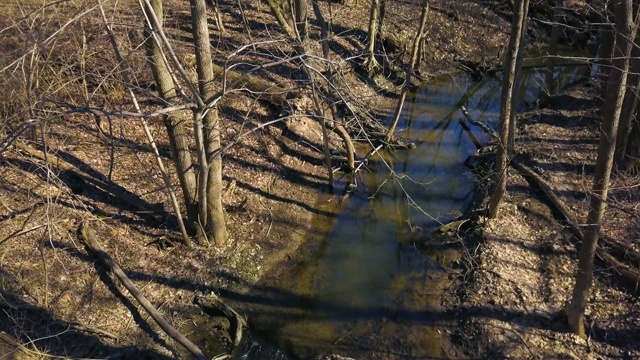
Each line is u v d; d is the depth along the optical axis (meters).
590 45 22.56
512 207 13.41
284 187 13.93
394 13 22.17
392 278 11.99
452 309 11.09
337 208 13.99
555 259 11.81
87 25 11.58
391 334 10.62
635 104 12.89
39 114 9.12
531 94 20.00
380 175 15.41
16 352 8.86
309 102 16.09
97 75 9.89
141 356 9.59
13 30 11.07
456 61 21.80
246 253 11.97
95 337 9.62
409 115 18.53
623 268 10.96
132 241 11.40
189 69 14.71
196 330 10.38
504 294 11.01
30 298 9.75
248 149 14.38
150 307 10.05
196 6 9.28
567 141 15.77
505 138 11.92
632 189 13.06
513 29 10.62
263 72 16.56
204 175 10.16
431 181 15.27
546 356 9.70
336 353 10.20
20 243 10.52
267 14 20.50
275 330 10.62
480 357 10.01
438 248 12.82
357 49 20.05
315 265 12.23
